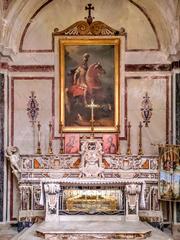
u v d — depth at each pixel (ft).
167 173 44.27
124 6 49.44
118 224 41.60
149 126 48.75
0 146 46.29
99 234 37.63
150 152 48.49
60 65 49.06
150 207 44.88
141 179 43.80
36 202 44.86
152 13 48.47
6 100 47.06
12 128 48.75
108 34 49.21
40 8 49.42
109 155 45.14
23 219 44.39
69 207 43.88
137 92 49.01
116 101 48.83
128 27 49.39
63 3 49.52
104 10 49.47
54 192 43.11
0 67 46.85
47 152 48.65
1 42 46.19
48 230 38.45
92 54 49.19
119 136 48.65
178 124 46.62
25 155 45.42
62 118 48.78
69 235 37.63
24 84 49.14
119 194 44.16
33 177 44.88
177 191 44.04
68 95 48.98
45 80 49.19
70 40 49.14
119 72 49.01
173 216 45.09
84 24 49.32
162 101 48.83
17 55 49.29
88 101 48.91
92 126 46.88
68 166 45.21
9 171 47.21
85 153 44.55
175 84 47.03
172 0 46.26
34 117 48.91
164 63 48.93
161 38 49.03
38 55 49.29
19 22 48.08
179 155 44.39
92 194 44.16
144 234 37.91
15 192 47.52
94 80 49.06
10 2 46.50
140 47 49.24
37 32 49.52
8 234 44.04
